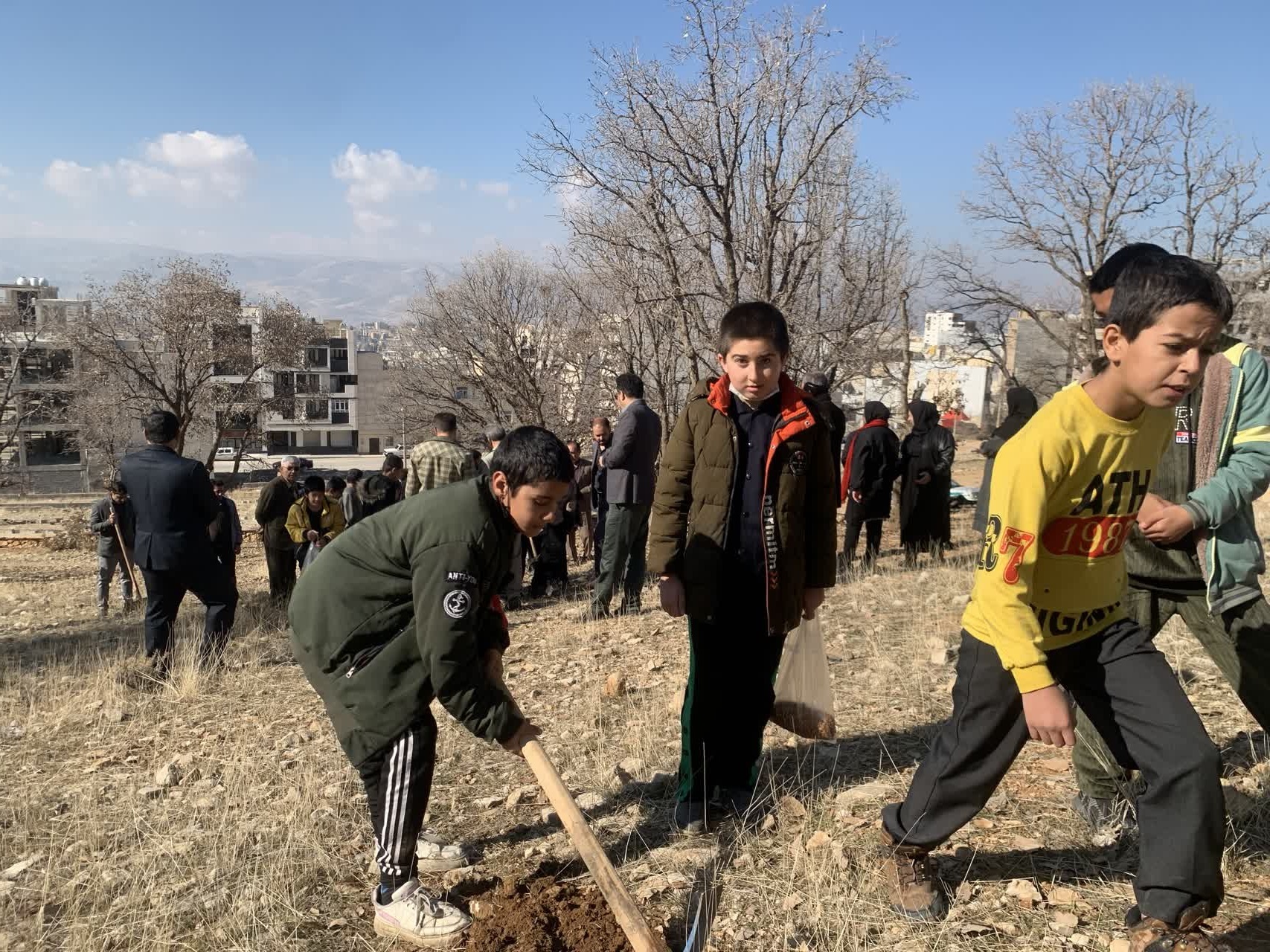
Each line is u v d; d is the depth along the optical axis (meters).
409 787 2.85
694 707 3.46
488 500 2.78
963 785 2.58
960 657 2.58
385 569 2.80
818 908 2.76
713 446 3.34
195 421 47.62
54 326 45.41
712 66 12.45
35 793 4.23
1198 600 2.95
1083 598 2.37
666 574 3.45
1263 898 2.70
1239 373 2.71
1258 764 3.52
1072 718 2.21
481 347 28.69
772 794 3.63
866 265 16.05
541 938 2.66
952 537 11.66
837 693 4.91
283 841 3.46
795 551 3.37
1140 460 2.28
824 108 12.74
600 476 10.03
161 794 4.20
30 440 68.06
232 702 5.88
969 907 2.77
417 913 2.82
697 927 2.73
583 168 12.93
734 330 3.27
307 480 10.59
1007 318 31.53
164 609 6.68
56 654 8.66
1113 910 2.70
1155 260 2.11
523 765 4.27
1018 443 2.29
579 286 18.09
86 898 3.15
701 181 12.64
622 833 3.47
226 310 44.56
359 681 2.84
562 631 7.45
